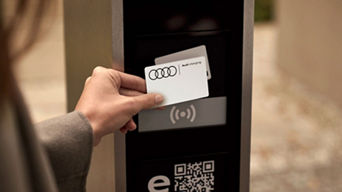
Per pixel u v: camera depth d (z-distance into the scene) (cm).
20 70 61
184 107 128
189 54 125
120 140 124
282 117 498
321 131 470
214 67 128
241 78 130
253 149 437
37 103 523
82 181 105
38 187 64
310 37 550
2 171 58
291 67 593
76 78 143
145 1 119
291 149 436
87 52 133
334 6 505
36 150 63
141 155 128
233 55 129
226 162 135
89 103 112
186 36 124
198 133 131
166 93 123
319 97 537
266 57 666
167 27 122
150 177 130
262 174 397
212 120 131
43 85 566
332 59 517
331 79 521
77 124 104
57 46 580
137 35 120
